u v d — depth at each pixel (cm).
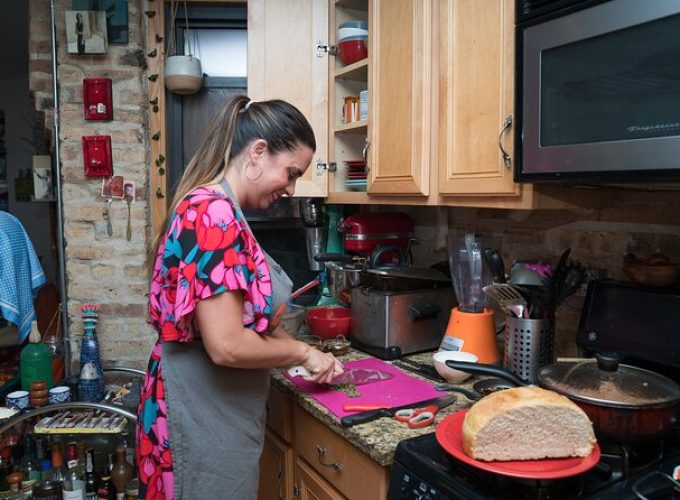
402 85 159
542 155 114
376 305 166
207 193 108
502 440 88
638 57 95
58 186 217
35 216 453
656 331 116
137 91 218
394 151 164
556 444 90
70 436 207
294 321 180
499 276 140
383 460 107
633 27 95
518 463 88
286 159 117
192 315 107
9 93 454
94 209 219
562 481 88
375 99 172
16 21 331
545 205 125
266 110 116
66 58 214
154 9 226
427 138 151
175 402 113
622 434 91
